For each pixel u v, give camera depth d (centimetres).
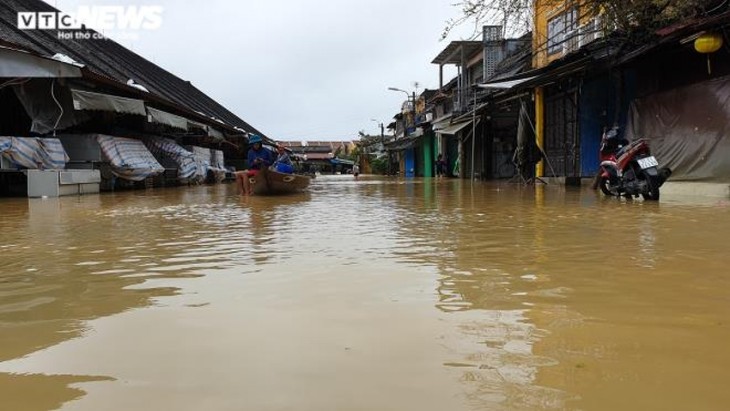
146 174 1580
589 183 1478
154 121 1642
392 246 480
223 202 1087
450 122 2525
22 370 200
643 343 220
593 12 1169
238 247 484
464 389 177
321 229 612
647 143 942
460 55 3102
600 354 208
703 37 939
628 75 1366
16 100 1462
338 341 226
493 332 236
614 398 170
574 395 172
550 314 262
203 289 324
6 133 1466
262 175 1276
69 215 808
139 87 1595
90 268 395
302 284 333
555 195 1139
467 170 2702
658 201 913
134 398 174
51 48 1686
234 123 4125
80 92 1280
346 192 1488
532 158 1811
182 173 1973
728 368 193
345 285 329
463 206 909
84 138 1429
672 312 264
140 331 244
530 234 545
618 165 969
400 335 233
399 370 194
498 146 2388
